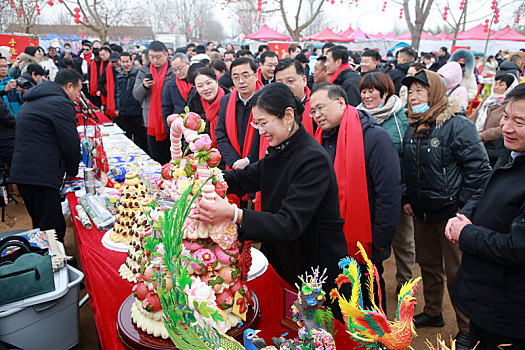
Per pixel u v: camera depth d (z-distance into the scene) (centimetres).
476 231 151
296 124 147
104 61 723
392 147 214
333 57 386
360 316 88
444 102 227
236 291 125
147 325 122
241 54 584
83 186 304
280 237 128
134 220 198
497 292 147
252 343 101
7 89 494
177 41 2341
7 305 178
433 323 264
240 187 168
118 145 409
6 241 201
